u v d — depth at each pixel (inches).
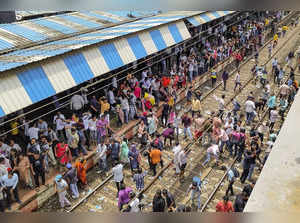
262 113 698.8
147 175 495.5
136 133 605.6
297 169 75.9
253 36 1165.1
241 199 353.1
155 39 654.5
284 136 86.8
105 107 546.9
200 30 995.9
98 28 685.9
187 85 778.2
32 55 451.8
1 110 364.8
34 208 413.1
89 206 431.2
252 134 535.8
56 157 494.6
